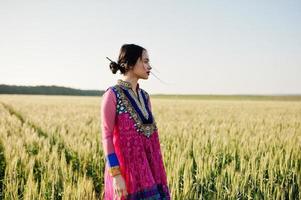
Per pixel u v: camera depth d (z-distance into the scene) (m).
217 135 10.03
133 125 3.02
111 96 3.05
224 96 114.94
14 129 11.33
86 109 26.02
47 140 9.23
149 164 3.09
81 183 4.68
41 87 123.25
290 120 17.75
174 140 8.73
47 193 5.13
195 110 27.05
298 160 6.91
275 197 5.52
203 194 5.56
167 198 3.14
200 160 6.12
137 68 3.10
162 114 21.53
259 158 7.39
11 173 5.63
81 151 7.24
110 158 2.95
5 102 36.84
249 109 30.77
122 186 2.91
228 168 5.83
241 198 5.51
